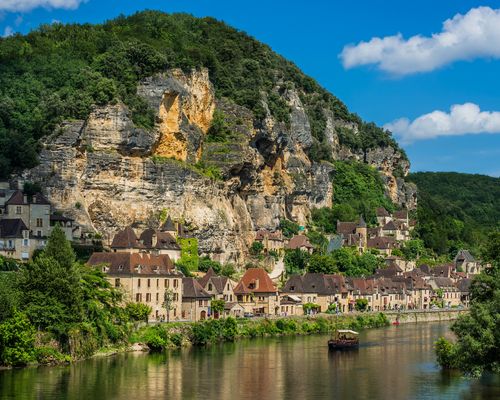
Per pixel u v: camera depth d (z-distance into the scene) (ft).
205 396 439.22
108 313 588.91
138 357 559.79
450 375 513.04
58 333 524.11
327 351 616.80
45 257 545.44
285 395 447.01
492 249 483.51
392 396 445.37
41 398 419.54
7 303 501.97
